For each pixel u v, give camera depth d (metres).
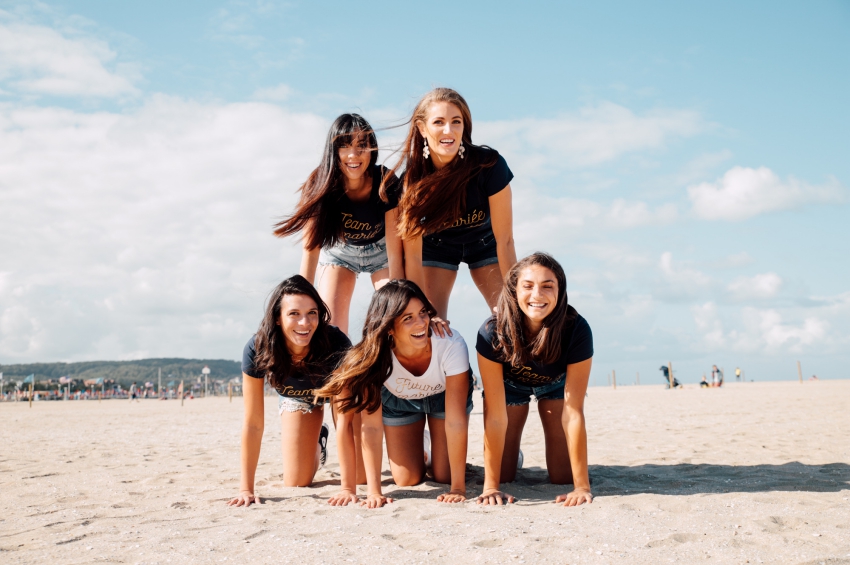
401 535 2.79
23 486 4.68
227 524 3.15
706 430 7.47
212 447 7.43
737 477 4.18
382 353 3.58
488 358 3.60
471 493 3.92
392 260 4.42
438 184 3.92
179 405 27.66
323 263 4.98
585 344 3.57
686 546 2.50
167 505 3.79
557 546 2.53
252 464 3.91
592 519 2.99
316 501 3.77
